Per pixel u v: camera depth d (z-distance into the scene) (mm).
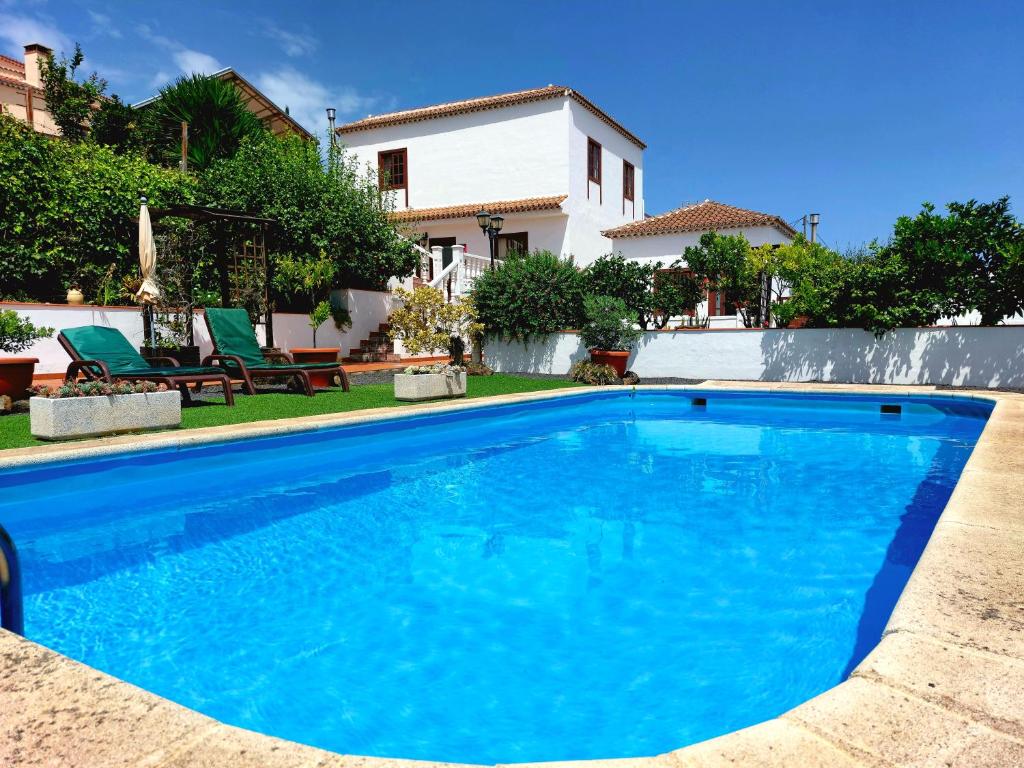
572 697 2395
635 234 21953
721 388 12289
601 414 11516
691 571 3785
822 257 15273
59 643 2844
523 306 15648
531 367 15938
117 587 3498
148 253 10555
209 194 14695
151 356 9797
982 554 2752
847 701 1584
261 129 21234
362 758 1366
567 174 21938
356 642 2873
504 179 22812
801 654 2730
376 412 7992
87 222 12828
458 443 8445
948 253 12219
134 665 2654
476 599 3369
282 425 6719
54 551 4066
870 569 3812
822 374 13812
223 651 2779
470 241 23094
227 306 13031
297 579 3656
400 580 3641
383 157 24781
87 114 20516
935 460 7301
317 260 14773
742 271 15539
